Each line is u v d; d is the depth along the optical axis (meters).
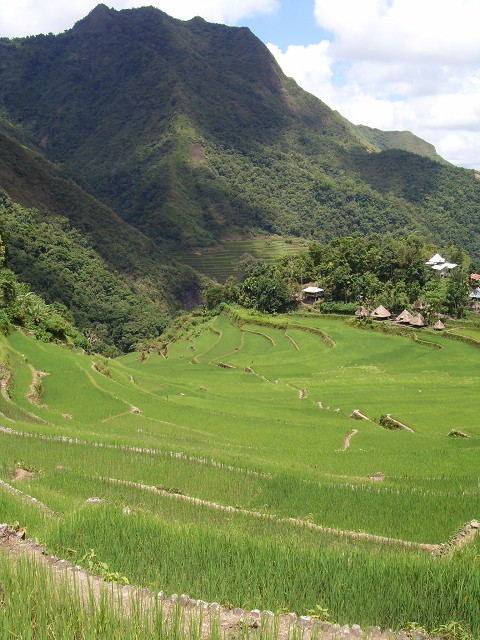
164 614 10.97
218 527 18.73
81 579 12.22
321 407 57.94
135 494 24.17
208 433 43.50
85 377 55.31
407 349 96.62
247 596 12.29
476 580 12.34
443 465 33.53
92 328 139.88
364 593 12.41
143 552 14.38
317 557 13.88
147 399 53.19
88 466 28.09
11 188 167.38
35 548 13.78
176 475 27.61
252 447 38.94
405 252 134.75
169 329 153.25
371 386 69.75
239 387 72.25
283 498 25.03
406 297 121.00
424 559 13.96
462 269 140.50
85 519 16.39
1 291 73.75
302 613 11.90
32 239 150.62
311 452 37.47
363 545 19.25
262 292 137.62
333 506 24.08
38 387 49.47
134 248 184.38
